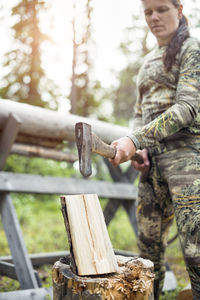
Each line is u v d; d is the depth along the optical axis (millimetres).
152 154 2059
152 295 1525
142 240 2277
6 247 4887
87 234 1523
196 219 1800
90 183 3861
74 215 1538
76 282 1397
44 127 3281
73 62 7574
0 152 3088
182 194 1862
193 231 1807
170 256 4441
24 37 7371
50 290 2678
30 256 3436
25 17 7391
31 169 6836
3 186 3084
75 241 1491
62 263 1589
